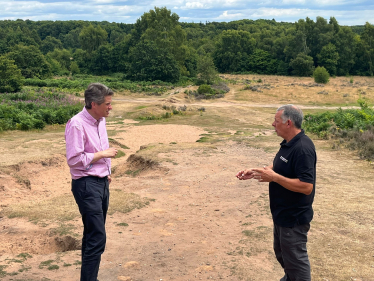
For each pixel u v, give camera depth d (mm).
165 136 24266
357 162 10680
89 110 3287
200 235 5414
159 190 8227
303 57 109812
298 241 3080
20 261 4297
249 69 122500
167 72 85938
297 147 3027
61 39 192500
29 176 11133
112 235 5406
